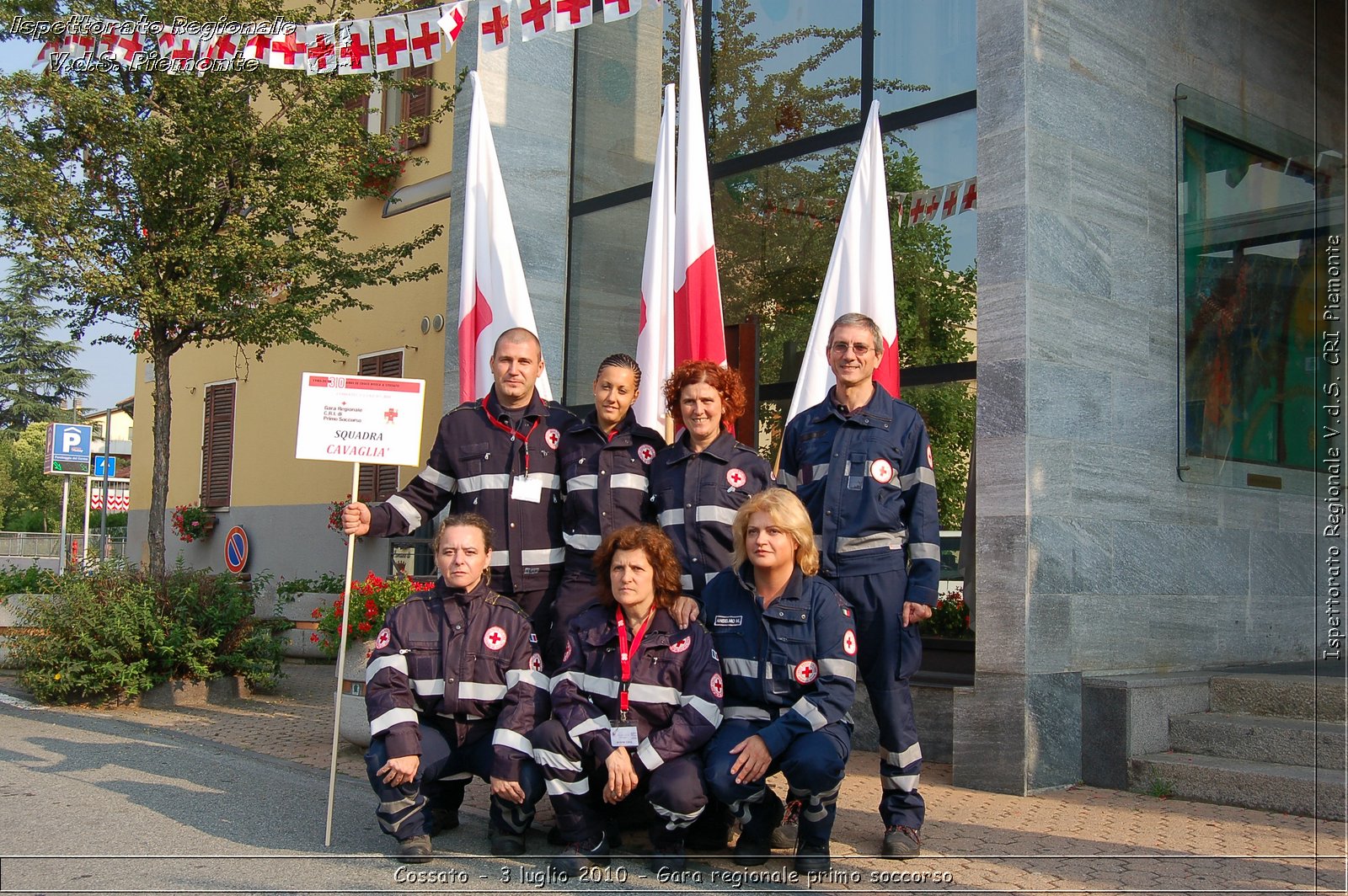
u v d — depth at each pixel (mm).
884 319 6883
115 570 9523
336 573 13992
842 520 4953
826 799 4492
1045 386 6441
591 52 10117
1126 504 6938
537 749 4578
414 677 4832
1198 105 7793
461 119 9867
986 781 6191
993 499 6375
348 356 14133
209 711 8875
